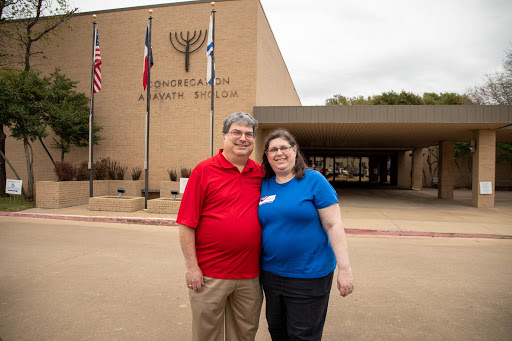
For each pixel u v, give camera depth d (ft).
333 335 11.25
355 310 13.32
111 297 14.28
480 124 46.14
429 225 33.27
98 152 56.03
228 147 8.04
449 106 44.45
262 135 53.11
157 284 15.96
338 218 7.72
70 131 49.11
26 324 11.68
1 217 37.06
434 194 74.90
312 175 7.86
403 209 46.06
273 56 65.16
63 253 21.61
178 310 13.05
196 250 8.00
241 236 7.70
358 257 21.74
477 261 20.97
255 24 50.39
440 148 66.69
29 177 48.34
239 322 8.22
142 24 54.49
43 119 47.78
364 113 45.55
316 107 46.39
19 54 52.42
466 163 99.66
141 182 52.95
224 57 51.16
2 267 18.44
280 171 7.91
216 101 51.49
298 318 7.61
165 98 53.52
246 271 7.90
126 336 10.94
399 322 12.25
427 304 13.96
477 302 14.19
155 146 53.88
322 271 7.66
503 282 16.85
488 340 10.96
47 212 38.99
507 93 87.76
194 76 52.54
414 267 19.49
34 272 17.58
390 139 68.49
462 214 41.70
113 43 55.47
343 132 58.13
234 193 7.89
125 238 26.66
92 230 30.14
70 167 46.11
